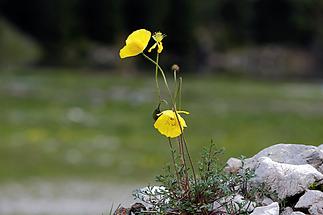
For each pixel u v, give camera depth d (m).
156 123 4.31
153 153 22.36
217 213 4.32
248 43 98.44
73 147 22.89
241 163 4.75
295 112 32.81
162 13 89.50
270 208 4.27
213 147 5.15
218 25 97.69
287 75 68.50
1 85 38.81
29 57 69.69
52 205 16.48
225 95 39.53
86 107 31.64
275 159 4.81
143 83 43.56
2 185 18.28
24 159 20.98
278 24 100.56
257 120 29.42
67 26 82.00
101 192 17.64
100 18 84.69
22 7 82.25
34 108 30.70
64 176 19.41
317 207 4.35
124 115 29.94
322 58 98.75
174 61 86.69
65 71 52.91
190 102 35.28
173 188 4.39
